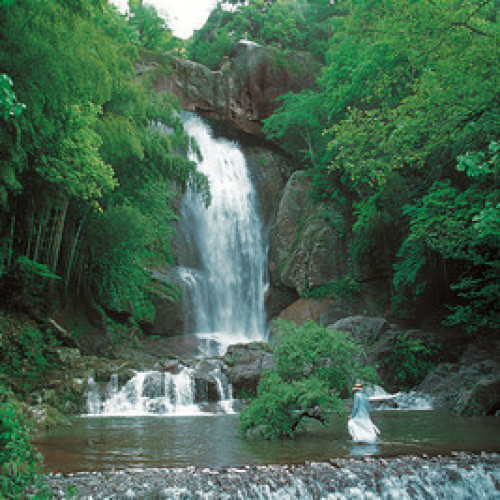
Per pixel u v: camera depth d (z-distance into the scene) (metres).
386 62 19.03
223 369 18.06
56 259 19.28
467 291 24.50
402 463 7.01
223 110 39.62
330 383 10.50
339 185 32.78
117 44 19.12
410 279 23.34
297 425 10.64
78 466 6.95
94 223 21.34
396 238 27.53
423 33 12.95
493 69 12.16
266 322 32.06
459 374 17.88
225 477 6.29
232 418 13.61
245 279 33.78
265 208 37.81
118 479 6.18
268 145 41.88
